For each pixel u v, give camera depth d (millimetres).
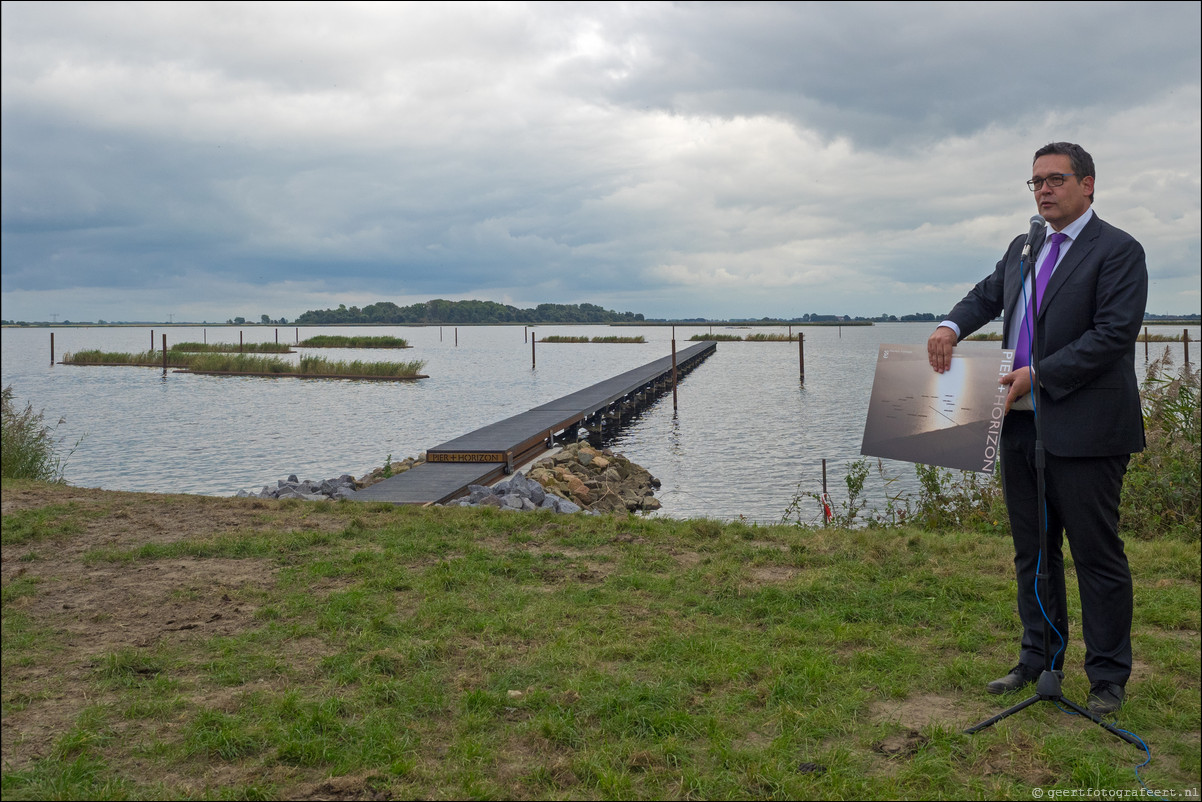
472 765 3207
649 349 80062
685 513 13172
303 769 3240
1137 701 3643
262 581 5734
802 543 6547
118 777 3162
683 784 3037
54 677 4078
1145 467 8852
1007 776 3104
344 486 13812
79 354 53531
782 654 4223
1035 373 3502
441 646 4395
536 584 5672
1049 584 3820
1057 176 3541
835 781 3021
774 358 61656
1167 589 5309
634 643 4457
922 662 4180
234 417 26531
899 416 3801
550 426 20312
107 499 8547
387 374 43188
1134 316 3395
